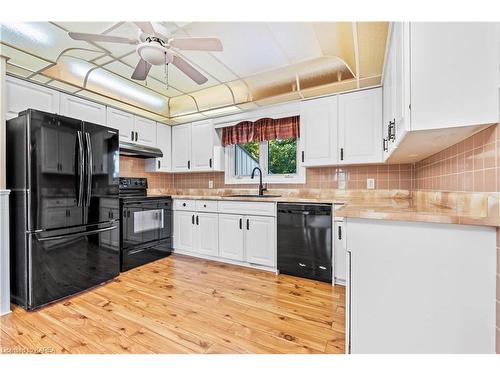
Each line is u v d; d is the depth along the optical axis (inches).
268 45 77.3
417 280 38.1
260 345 54.2
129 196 117.2
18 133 72.6
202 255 123.4
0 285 67.9
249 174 138.1
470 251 35.0
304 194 118.0
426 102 36.6
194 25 67.8
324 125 102.0
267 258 102.5
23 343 55.2
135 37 74.2
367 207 52.2
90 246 86.2
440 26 35.7
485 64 33.8
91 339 56.4
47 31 70.4
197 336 57.6
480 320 34.4
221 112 126.3
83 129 83.6
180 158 146.6
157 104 125.8
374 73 83.8
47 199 73.6
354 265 42.6
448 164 53.6
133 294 81.0
